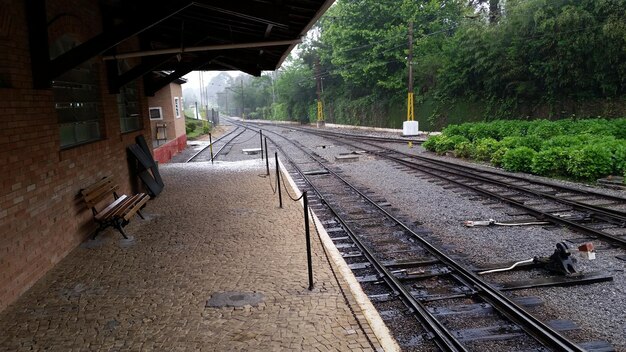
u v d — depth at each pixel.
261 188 11.44
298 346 3.88
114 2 8.91
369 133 35.25
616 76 21.55
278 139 32.72
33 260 5.43
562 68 22.83
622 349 4.14
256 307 4.64
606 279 5.61
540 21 23.67
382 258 6.73
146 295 5.01
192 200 10.12
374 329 4.15
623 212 8.10
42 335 4.18
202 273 5.64
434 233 7.96
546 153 13.18
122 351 3.87
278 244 6.74
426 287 5.67
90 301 4.89
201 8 8.05
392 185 12.77
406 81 36.28
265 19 6.42
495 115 27.81
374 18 37.75
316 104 57.59
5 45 5.23
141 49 12.20
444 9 36.16
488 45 26.98
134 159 10.34
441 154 19.53
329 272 5.56
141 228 7.81
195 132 41.03
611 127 17.31
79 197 7.01
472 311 4.92
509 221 8.39
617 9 20.66
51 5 6.39
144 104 12.32
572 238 7.30
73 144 7.28
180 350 3.86
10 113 5.12
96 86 8.41
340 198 11.18
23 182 5.30
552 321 4.59
